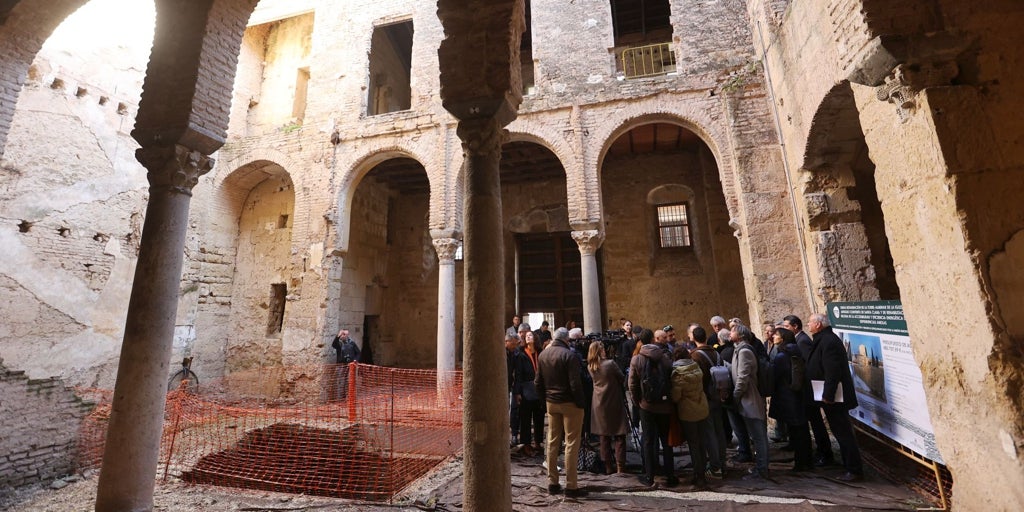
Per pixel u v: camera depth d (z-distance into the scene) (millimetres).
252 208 14258
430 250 16766
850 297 7555
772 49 9102
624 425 5699
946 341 2984
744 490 5039
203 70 4770
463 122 3773
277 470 7078
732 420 6277
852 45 3209
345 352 11172
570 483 5027
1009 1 2951
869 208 8258
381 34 15852
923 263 3176
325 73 13398
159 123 4645
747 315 12484
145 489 3996
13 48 5617
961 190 2801
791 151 8586
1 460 6246
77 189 8852
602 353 5809
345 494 6297
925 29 2920
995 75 2902
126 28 10125
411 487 5793
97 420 7605
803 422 5520
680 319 13266
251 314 13477
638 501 4891
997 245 2727
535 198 15781
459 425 8578
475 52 3795
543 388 5379
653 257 13992
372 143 12391
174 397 8500
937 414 3082
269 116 14742
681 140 13609
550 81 11391
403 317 16469
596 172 10617
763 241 9102
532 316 15844
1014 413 2527
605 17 11531
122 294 9570
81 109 9047
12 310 7652
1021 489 2479
